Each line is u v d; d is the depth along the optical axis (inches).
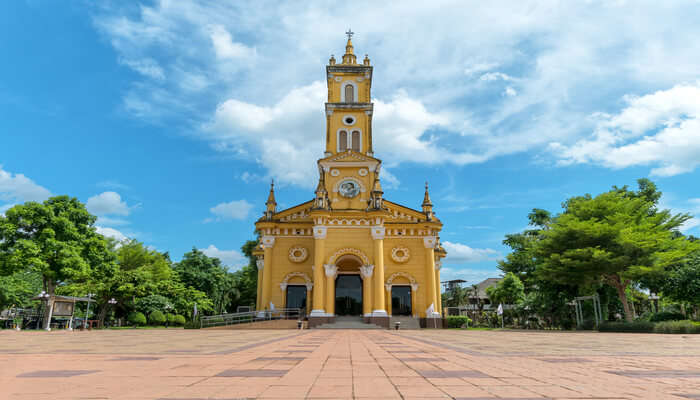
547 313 1884.8
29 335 932.0
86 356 403.9
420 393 207.3
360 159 1660.9
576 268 1332.4
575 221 1368.1
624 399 192.2
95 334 1001.5
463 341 695.7
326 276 1509.6
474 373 279.0
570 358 387.2
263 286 1627.7
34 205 1448.1
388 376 265.3
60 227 1469.0
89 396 198.5
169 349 494.9
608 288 1576.0
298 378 256.4
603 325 1227.9
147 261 2315.5
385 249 1656.0
